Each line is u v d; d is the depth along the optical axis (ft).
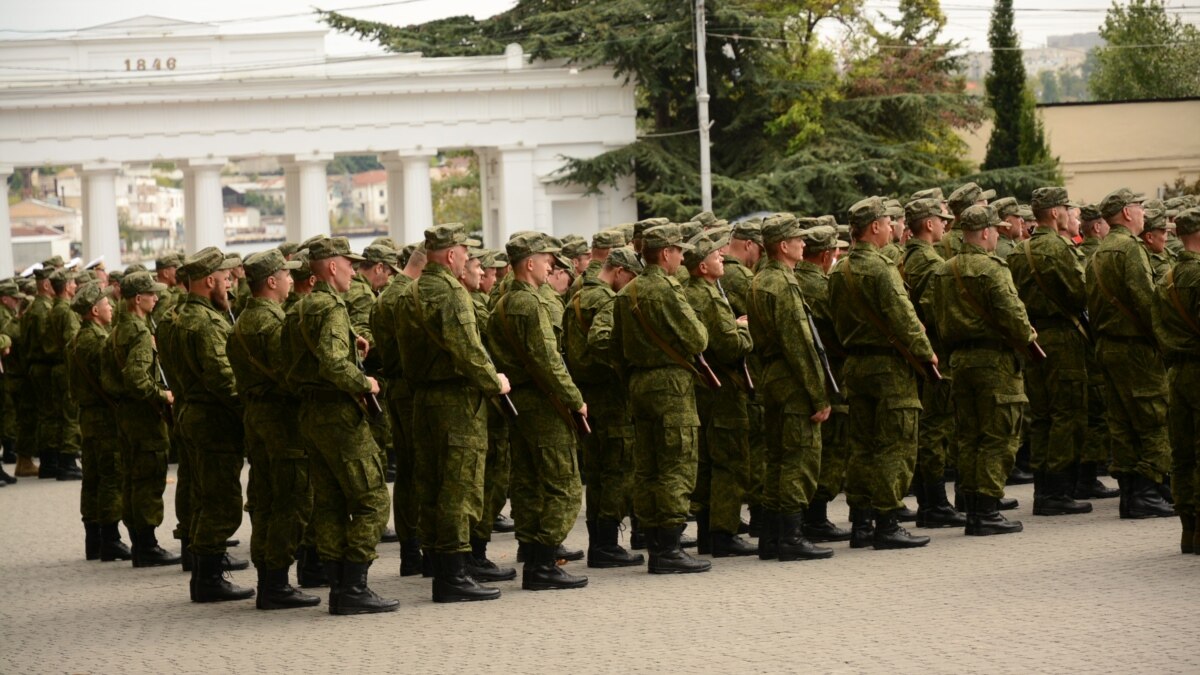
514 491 45.70
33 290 88.28
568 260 54.54
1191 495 44.01
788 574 45.03
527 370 44.91
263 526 44.73
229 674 36.73
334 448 42.19
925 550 47.60
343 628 41.06
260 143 210.18
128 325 52.60
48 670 38.70
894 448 48.19
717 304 47.42
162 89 206.59
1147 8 325.62
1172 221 59.52
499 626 40.14
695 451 46.44
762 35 209.77
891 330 47.73
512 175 217.97
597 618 40.42
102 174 207.10
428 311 42.50
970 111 215.72
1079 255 55.77
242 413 46.47
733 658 35.06
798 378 46.88
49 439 83.15
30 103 203.92
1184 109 216.54
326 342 41.42
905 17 232.94
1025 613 37.65
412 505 48.91
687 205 213.25
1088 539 47.73
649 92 216.74
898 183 206.28
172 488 78.89
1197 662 32.17
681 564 46.42
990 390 49.19
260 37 218.79
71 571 54.85
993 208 52.95
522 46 216.95
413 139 214.28
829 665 33.81
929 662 33.50
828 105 217.36
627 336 46.14
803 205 202.18
